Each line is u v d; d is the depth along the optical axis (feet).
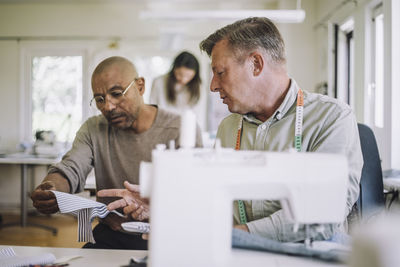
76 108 18.28
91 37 18.20
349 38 14.03
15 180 18.38
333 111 3.95
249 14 11.41
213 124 17.38
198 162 2.88
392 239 1.58
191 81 17.35
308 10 16.71
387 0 9.37
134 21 18.13
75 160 5.41
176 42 16.43
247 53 3.89
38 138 16.74
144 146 5.41
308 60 16.76
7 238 13.82
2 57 18.28
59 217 17.34
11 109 18.29
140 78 5.43
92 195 8.06
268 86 3.99
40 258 3.42
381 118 10.87
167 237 2.79
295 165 2.94
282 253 3.22
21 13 18.25
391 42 9.18
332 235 3.49
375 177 6.48
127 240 5.19
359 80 11.65
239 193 2.95
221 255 2.89
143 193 2.96
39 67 18.33
